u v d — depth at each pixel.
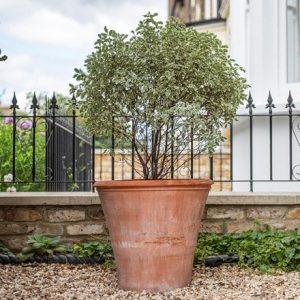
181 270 3.17
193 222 3.16
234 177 5.67
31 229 4.23
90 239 4.23
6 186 5.87
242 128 5.60
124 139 3.45
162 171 3.44
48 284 3.39
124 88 3.26
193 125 3.19
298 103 5.13
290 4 5.50
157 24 3.31
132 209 3.06
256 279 3.49
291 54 5.47
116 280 3.48
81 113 3.47
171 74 3.16
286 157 5.26
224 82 3.38
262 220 4.24
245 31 6.46
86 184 7.14
